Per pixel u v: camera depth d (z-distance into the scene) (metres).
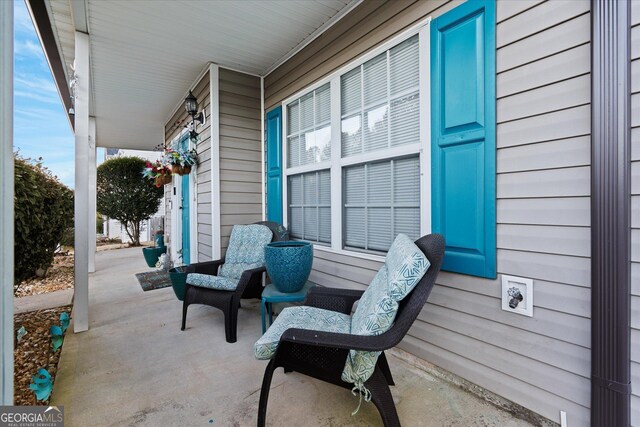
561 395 1.43
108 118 5.86
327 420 1.57
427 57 1.97
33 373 2.12
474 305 1.75
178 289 3.44
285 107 3.44
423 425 1.53
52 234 3.55
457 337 1.84
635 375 1.23
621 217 1.22
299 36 2.95
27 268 3.29
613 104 1.23
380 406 1.39
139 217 9.84
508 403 1.62
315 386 1.87
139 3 2.42
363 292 1.98
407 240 1.62
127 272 5.35
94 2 2.40
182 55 3.31
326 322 1.73
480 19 1.69
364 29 2.44
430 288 1.29
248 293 3.02
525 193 1.53
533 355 1.52
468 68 1.74
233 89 3.65
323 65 2.88
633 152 1.23
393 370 2.05
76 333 2.69
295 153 3.36
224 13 2.57
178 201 5.48
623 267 1.22
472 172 1.73
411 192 2.15
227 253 3.30
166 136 6.09
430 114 1.96
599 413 1.27
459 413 1.61
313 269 3.07
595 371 1.28
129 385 1.89
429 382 1.90
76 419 1.58
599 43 1.26
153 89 4.34
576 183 1.37
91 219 5.38
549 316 1.46
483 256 1.69
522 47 1.53
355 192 2.62
